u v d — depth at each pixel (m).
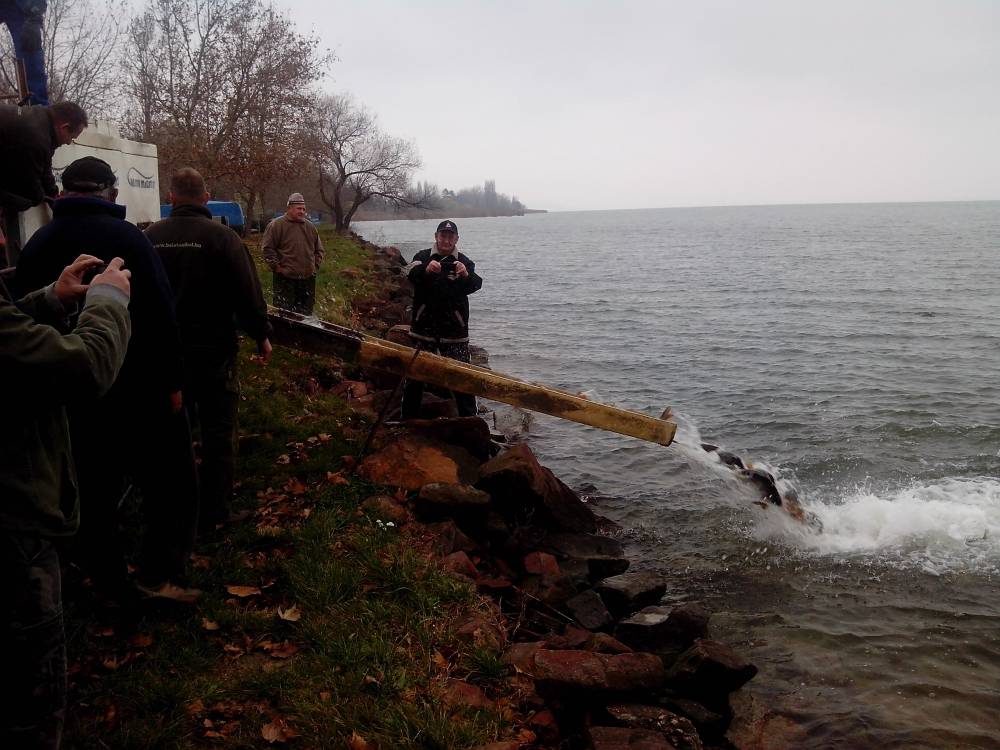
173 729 3.52
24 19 8.92
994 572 6.63
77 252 3.85
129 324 2.99
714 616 5.91
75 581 4.58
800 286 34.84
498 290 33.59
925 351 18.22
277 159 29.86
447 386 6.85
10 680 2.58
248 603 4.55
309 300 11.41
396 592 4.83
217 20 29.78
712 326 22.50
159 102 29.00
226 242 4.98
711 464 9.16
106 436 3.97
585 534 7.10
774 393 13.93
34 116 5.64
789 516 7.87
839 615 5.90
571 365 16.58
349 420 7.78
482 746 3.67
